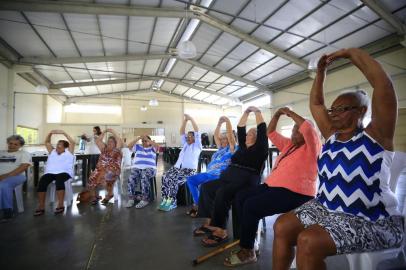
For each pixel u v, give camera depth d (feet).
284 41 25.50
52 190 13.19
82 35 23.77
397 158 4.66
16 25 20.52
